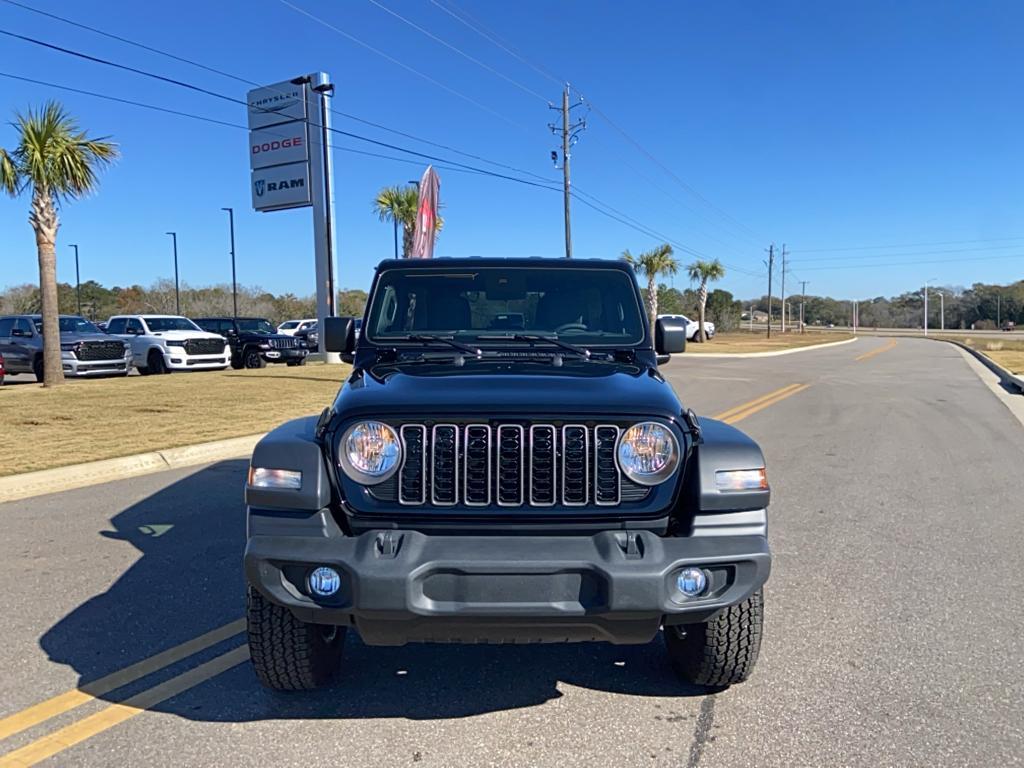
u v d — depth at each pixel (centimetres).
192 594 500
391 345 450
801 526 655
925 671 390
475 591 300
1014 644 421
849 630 441
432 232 1869
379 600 295
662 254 5491
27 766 308
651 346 458
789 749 321
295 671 353
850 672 389
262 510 329
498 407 324
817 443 1072
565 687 378
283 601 312
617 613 298
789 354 3950
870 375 2375
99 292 7719
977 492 778
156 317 2431
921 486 805
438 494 324
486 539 312
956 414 1385
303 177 2689
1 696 366
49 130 1638
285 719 346
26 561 563
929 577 529
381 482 324
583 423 325
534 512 322
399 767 308
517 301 471
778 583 518
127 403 1417
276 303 7262
